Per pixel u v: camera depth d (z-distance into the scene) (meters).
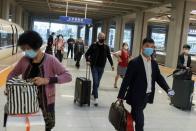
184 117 6.54
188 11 17.22
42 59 2.98
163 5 19.69
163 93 9.48
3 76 8.46
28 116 2.76
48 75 3.00
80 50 15.87
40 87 2.99
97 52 6.89
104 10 28.77
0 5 24.28
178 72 7.50
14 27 18.77
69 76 3.09
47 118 3.03
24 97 2.70
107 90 9.23
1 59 14.14
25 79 2.94
